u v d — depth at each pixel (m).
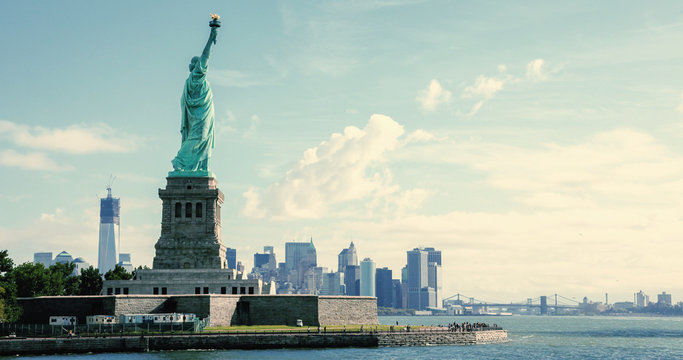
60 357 170.88
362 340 197.00
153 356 172.25
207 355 174.38
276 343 189.00
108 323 187.12
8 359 167.38
